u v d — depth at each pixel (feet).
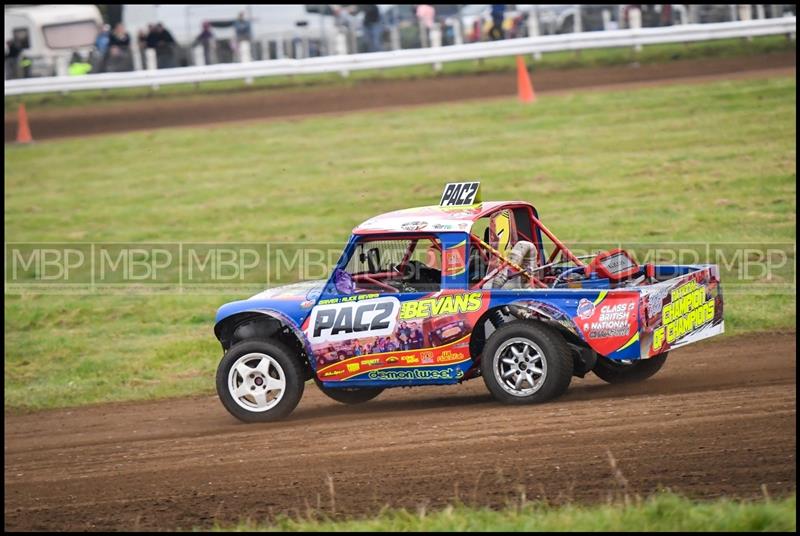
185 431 72.13
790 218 130.41
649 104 198.80
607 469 50.88
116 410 85.51
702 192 146.20
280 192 170.60
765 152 161.99
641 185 152.76
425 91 234.99
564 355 65.10
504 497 47.98
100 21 315.37
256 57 269.64
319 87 250.78
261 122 223.71
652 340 64.03
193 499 52.47
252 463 58.65
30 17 304.09
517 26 258.78
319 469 55.77
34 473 62.75
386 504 48.42
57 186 192.65
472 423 62.59
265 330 75.20
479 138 190.08
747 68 217.56
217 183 181.57
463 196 72.84
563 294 65.31
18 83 263.70
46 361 106.01
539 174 163.94
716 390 67.36
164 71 261.44
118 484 57.16
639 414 61.05
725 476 48.42
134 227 161.89
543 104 209.15
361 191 164.96
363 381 70.03
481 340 69.21
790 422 56.59
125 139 222.48
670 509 41.34
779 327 92.48
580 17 254.68
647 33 240.32
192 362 99.96
